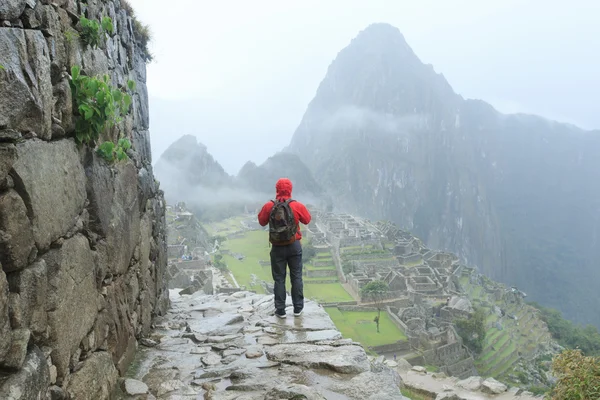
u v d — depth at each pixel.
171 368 4.41
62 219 2.92
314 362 4.37
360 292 55.34
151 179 6.75
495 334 55.00
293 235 5.95
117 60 5.07
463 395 9.55
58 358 2.75
